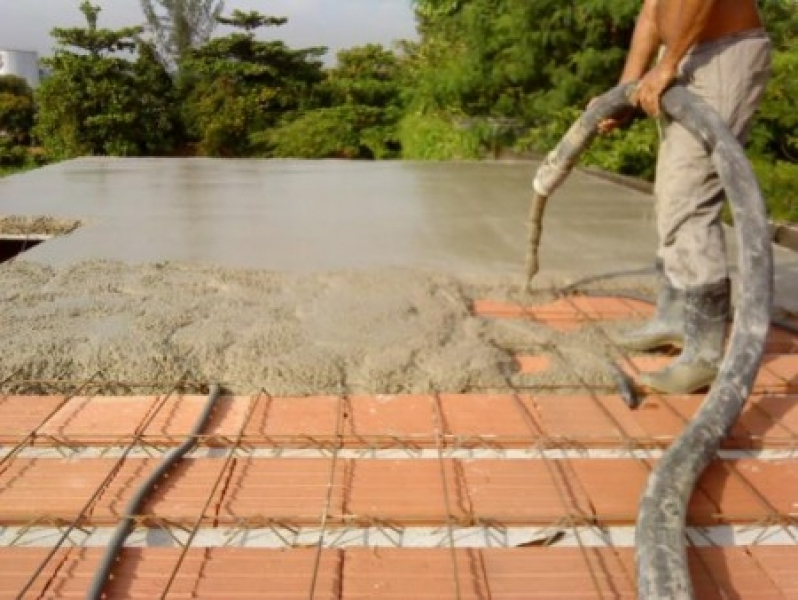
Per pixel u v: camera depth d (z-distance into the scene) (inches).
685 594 61.6
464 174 360.5
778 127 365.4
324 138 856.9
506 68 479.2
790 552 69.5
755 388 102.6
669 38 95.6
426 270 153.9
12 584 65.0
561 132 464.8
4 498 76.9
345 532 73.2
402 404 97.7
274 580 65.6
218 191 290.0
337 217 231.1
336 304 127.1
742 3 96.4
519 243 192.2
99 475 81.0
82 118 936.9
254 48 987.3
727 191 91.5
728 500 77.2
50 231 218.4
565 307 135.6
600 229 213.2
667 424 92.8
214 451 87.6
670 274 102.3
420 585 65.1
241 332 114.4
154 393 101.2
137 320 119.2
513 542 71.9
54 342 109.0
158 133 962.1
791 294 149.3
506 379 103.3
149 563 67.8
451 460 84.9
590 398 99.7
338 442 88.0
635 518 73.7
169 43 1185.4
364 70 1001.5
